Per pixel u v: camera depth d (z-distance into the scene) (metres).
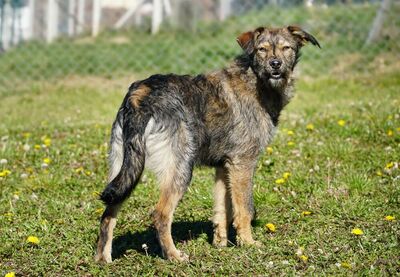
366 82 18.86
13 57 23.84
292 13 24.33
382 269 7.45
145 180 10.83
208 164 8.67
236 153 8.51
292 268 7.61
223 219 8.74
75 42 25.59
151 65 22.03
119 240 8.77
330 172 10.88
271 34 8.92
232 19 25.77
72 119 16.06
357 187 10.16
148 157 7.67
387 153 11.43
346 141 12.26
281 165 11.34
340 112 14.52
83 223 9.28
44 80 21.84
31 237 8.42
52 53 23.84
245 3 27.52
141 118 7.59
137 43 23.86
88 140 13.23
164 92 7.95
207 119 8.36
